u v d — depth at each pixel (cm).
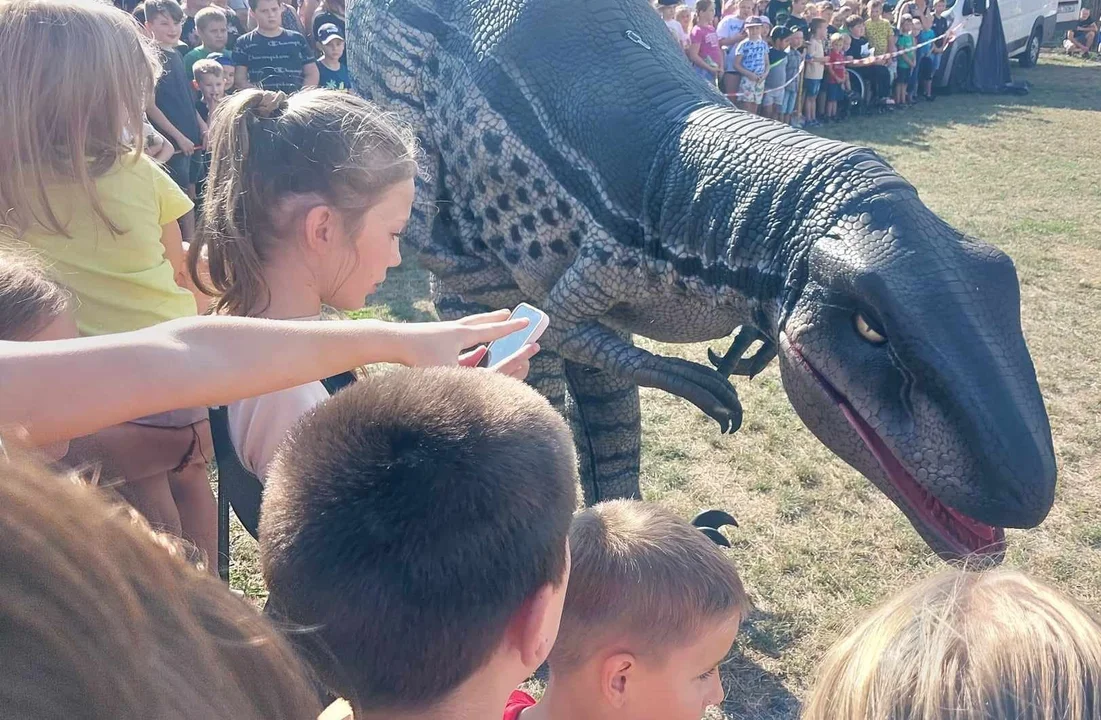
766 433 510
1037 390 241
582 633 167
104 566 69
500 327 152
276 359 126
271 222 171
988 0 1633
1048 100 1584
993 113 1451
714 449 496
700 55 1155
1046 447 235
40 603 64
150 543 79
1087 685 101
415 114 355
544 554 114
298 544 112
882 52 1429
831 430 263
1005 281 246
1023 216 901
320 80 845
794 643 352
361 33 371
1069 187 1013
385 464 112
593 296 312
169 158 627
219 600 88
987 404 231
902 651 111
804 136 278
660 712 170
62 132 189
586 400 381
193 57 791
